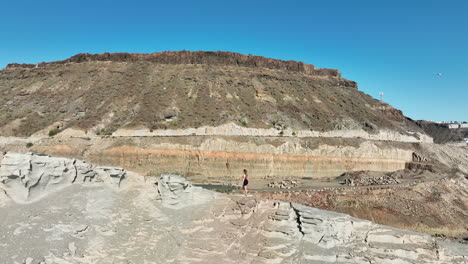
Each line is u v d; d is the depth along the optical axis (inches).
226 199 815.1
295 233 725.3
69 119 2279.8
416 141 3189.0
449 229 1515.7
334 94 3432.6
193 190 814.5
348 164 2422.5
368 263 693.9
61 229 647.1
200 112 2437.3
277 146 2237.9
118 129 2154.3
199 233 707.4
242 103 2709.2
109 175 779.4
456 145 3789.4
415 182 1942.7
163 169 1971.0
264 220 750.5
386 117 3479.3
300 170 2236.7
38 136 2076.8
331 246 714.8
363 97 3695.9
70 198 717.9
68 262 593.0
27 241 605.3
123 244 654.5
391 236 775.7
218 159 2071.9
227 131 2283.5
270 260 657.6
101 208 720.3
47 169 723.4
